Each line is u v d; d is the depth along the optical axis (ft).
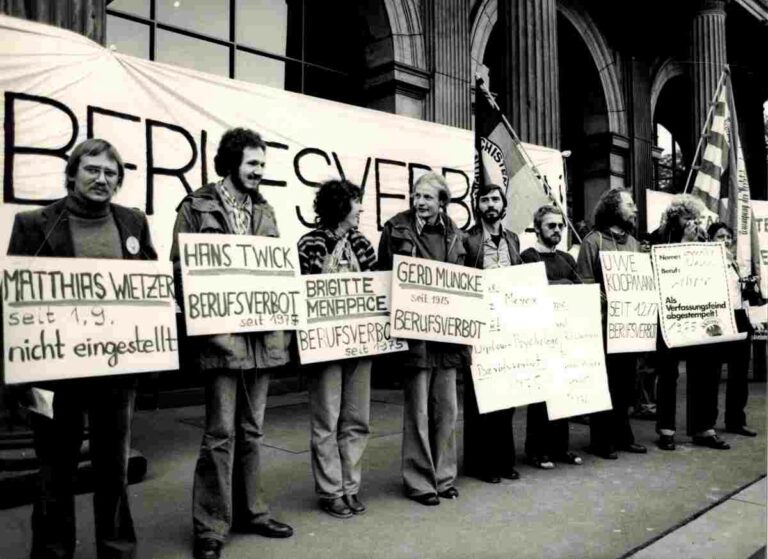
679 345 16.49
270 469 14.62
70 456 8.73
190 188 14.66
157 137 14.14
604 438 15.98
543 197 15.89
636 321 16.03
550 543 10.42
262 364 10.26
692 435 17.60
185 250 9.66
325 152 16.65
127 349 8.84
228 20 24.25
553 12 26.96
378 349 11.90
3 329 7.98
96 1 13.92
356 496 12.01
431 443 12.92
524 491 13.17
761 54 55.52
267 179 15.80
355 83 28.14
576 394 14.74
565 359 14.78
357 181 17.15
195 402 22.71
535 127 25.99
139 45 21.76
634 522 11.45
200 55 23.45
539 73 26.20
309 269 11.65
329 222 12.05
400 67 26.89
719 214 21.09
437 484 12.69
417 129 18.16
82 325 8.51
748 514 11.93
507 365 13.75
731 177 20.38
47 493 8.57
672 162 54.08
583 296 15.26
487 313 13.19
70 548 8.71
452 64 28.78
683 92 53.26
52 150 12.35
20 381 8.01
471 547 10.20
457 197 18.88
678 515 11.84
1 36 11.89
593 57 41.37
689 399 17.63
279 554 9.79
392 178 17.72
